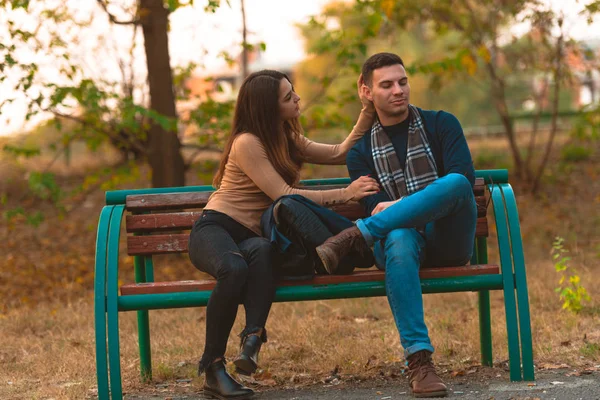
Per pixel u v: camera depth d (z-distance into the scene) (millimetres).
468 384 4359
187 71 10617
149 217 4742
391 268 4059
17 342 6504
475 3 13062
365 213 4871
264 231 4293
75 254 11648
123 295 4168
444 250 4293
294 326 6301
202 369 4191
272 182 4371
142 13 9961
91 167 16078
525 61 13492
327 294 4164
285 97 4520
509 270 4234
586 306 6645
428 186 4098
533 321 6062
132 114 9234
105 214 4461
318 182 4902
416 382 4000
